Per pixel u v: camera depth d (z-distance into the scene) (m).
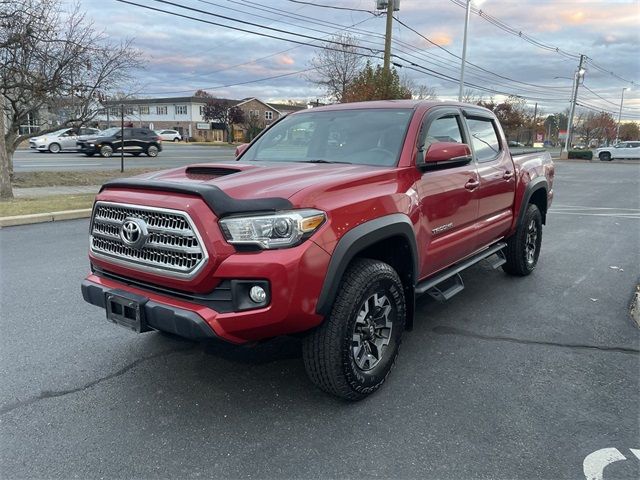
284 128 4.65
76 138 31.28
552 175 6.73
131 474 2.54
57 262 6.54
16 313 4.72
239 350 3.97
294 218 2.72
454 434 2.89
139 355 3.88
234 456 2.69
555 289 5.67
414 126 3.92
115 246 3.17
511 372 3.66
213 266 2.69
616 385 3.48
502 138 5.52
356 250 2.97
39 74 14.15
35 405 3.17
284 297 2.68
